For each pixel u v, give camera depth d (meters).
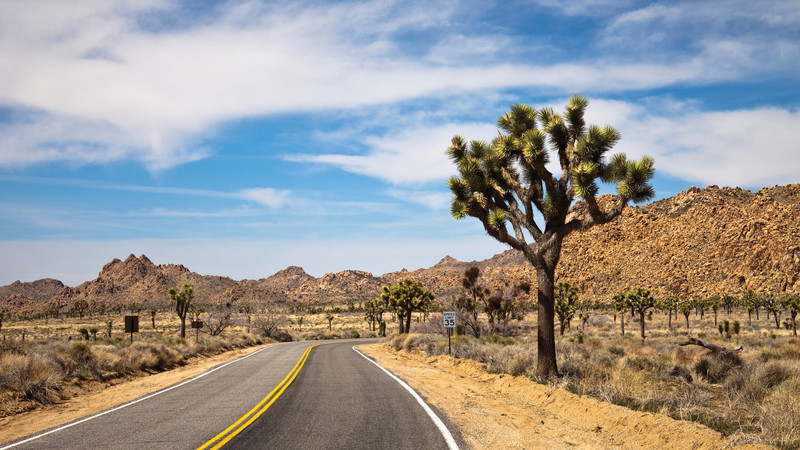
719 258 158.88
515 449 7.71
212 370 20.88
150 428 8.98
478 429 8.97
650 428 8.41
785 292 131.50
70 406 12.59
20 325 141.62
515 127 15.81
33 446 7.84
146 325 114.12
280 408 10.96
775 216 159.00
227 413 10.39
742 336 42.72
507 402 12.41
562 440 8.44
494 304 37.72
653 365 16.16
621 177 13.81
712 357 14.68
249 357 28.86
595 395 11.29
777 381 11.09
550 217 15.02
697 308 111.06
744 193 196.12
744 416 8.77
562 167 15.25
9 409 11.54
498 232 15.33
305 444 7.67
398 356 29.58
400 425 9.12
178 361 25.08
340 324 119.00
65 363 16.30
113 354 20.11
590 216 14.23
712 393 11.43
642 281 168.75
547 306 14.59
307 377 17.53
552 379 13.75
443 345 27.30
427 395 13.06
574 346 23.25
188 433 8.48
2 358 14.32
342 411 10.58
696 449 7.32
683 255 169.75
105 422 9.66
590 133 14.02
